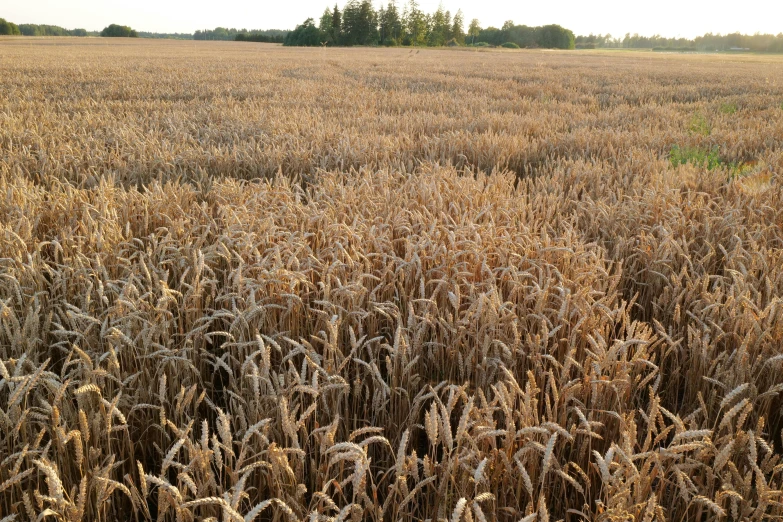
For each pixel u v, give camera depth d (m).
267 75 21.30
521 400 2.05
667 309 3.15
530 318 2.87
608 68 31.95
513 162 7.57
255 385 2.08
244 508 2.07
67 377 2.19
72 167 6.27
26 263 3.24
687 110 14.14
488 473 1.90
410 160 7.04
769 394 2.30
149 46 64.88
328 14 93.94
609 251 4.14
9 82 17.42
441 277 3.22
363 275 2.87
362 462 1.65
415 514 2.15
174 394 2.39
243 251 3.27
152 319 2.57
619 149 7.68
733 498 1.78
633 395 2.38
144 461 2.29
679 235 4.20
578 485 1.80
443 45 98.38
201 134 8.79
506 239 3.47
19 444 1.93
